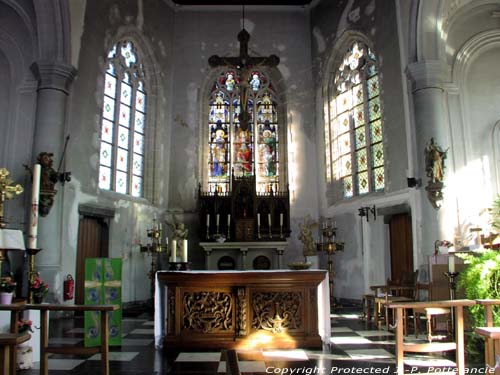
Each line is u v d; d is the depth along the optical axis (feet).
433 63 37.35
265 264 49.29
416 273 33.55
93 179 43.24
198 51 57.41
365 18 48.21
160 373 19.76
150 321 36.45
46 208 36.63
